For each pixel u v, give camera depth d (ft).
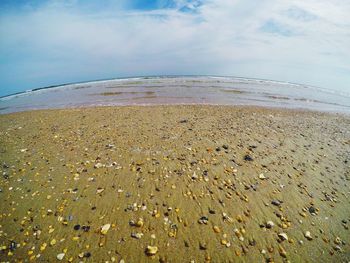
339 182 3.58
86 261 2.03
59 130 5.88
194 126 5.91
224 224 2.51
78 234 2.32
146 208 2.69
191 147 4.36
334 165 4.11
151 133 5.31
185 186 3.12
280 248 2.28
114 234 2.33
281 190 3.18
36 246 2.18
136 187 3.09
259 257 2.16
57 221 2.49
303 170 3.78
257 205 2.85
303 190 3.24
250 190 3.12
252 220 2.60
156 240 2.27
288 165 3.89
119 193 2.96
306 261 2.18
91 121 6.81
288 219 2.67
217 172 3.48
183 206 2.74
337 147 5.06
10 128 6.36
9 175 3.46
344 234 2.56
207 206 2.76
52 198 2.88
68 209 2.68
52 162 3.87
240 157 4.01
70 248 2.16
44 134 5.55
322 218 2.75
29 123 6.91
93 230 2.37
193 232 2.38
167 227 2.43
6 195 2.96
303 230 2.54
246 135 5.19
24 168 3.68
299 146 4.81
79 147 4.52
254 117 7.48
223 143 4.59
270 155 4.19
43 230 2.37
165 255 2.11
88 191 3.01
